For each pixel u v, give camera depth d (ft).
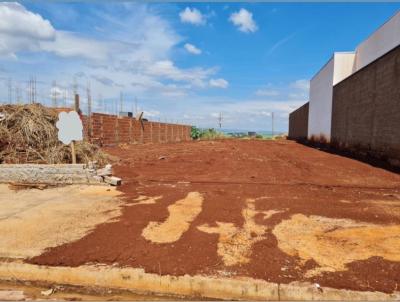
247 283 9.04
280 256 10.64
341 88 56.13
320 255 10.71
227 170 31.09
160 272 9.67
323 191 20.84
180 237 12.32
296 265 10.00
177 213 15.56
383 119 36.27
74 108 45.91
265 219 14.57
